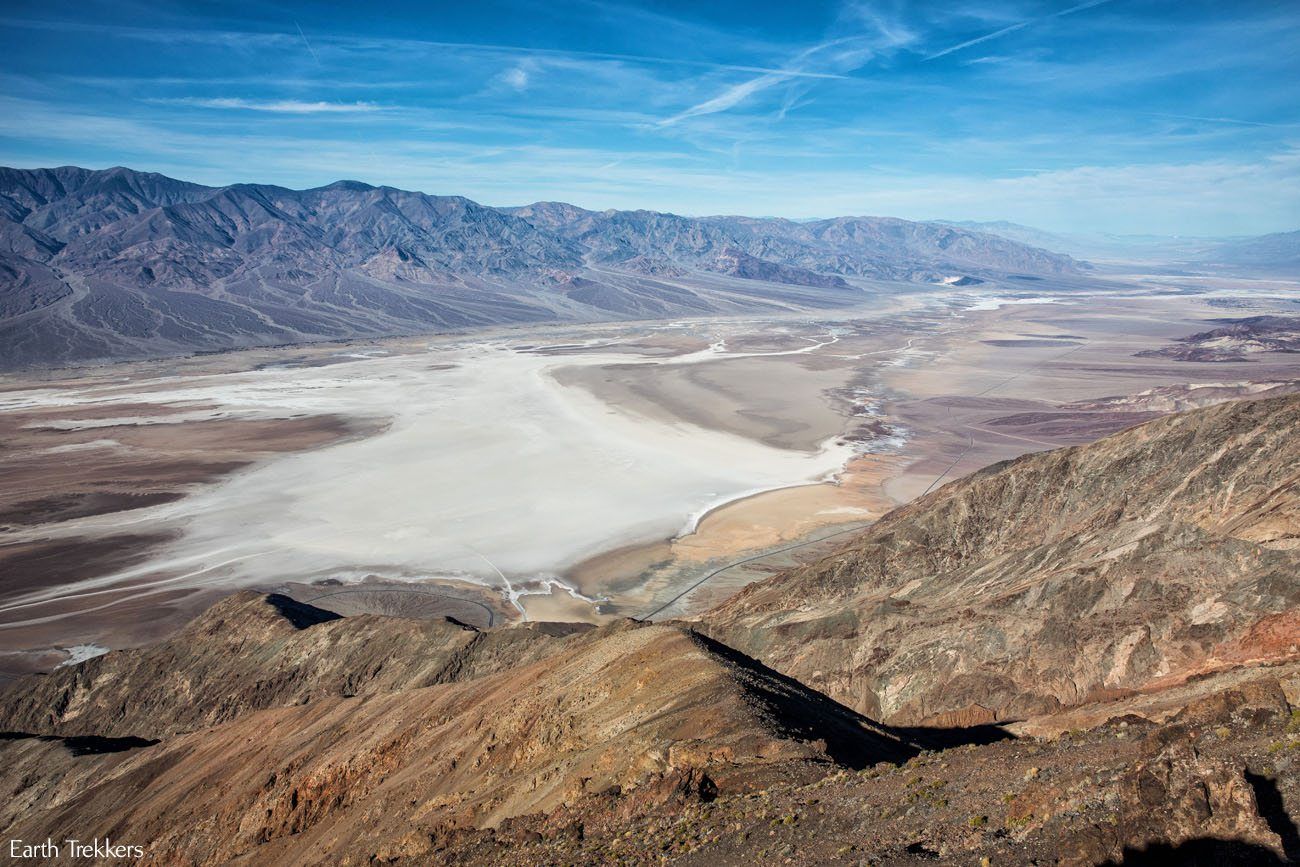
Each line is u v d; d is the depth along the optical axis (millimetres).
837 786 17359
